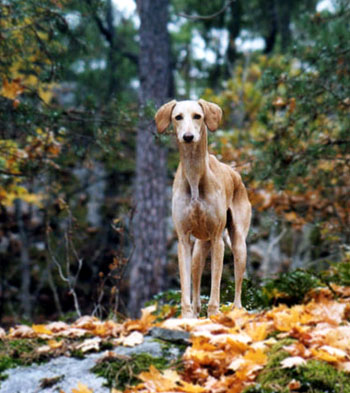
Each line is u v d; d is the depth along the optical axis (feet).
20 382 14.12
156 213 37.17
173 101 13.64
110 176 53.31
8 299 46.29
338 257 41.57
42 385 13.99
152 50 39.04
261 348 14.08
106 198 53.62
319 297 22.35
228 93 53.83
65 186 42.42
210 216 13.79
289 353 13.83
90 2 26.37
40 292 45.91
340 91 29.01
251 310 16.53
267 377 13.20
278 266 46.44
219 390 12.84
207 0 61.05
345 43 28.84
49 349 15.28
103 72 52.37
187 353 14.08
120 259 22.67
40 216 47.96
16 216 46.39
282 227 42.63
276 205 37.19
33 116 24.61
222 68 64.80
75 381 14.07
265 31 63.05
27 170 27.30
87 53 26.76
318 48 29.27
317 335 14.83
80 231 45.50
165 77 39.27
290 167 29.09
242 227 15.02
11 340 16.11
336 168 30.35
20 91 24.06
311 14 31.78
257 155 29.89
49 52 25.25
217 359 13.88
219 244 14.06
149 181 37.24
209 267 17.22
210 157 14.34
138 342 15.31
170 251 52.75
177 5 63.41
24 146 28.99
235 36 61.36
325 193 38.93
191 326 14.35
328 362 13.48
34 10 23.22
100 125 26.09
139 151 37.70
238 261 14.78
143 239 36.78
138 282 36.70
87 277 45.24
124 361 14.48
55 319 41.52
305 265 38.78
